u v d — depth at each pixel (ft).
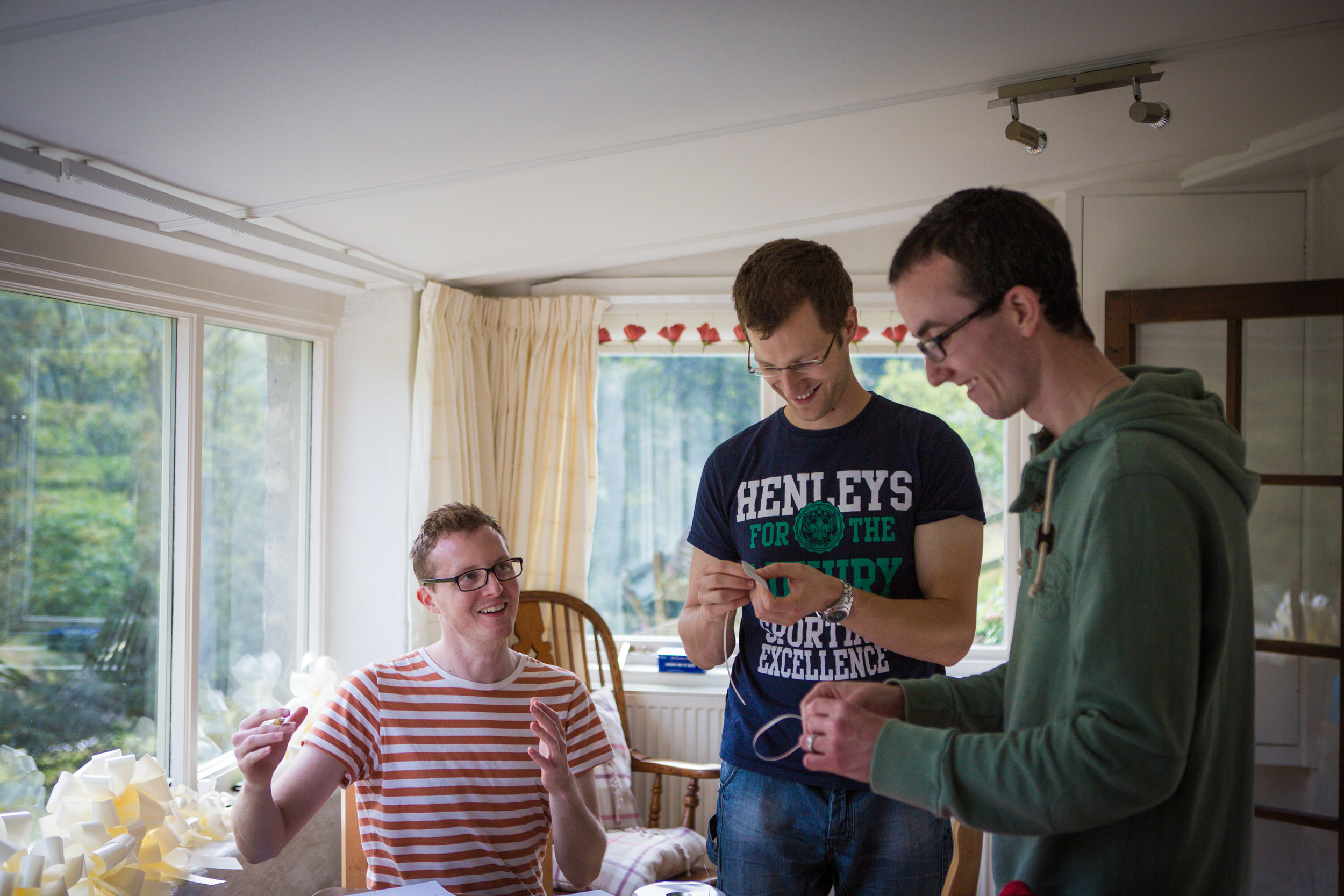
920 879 4.86
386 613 9.86
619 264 11.04
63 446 6.76
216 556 8.36
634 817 9.68
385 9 4.14
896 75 6.04
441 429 9.85
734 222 9.63
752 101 6.07
